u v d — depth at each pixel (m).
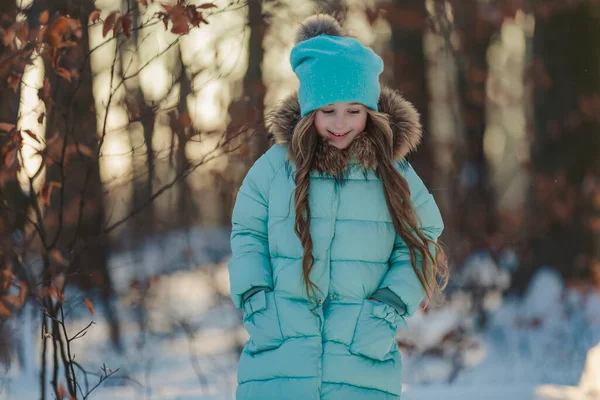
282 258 4.46
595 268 13.68
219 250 16.06
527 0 14.08
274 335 4.35
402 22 13.27
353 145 4.46
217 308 13.06
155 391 8.73
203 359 10.69
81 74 6.11
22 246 7.18
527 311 12.23
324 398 4.28
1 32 6.16
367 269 4.42
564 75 14.51
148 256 15.28
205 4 5.77
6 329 8.16
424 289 4.48
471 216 13.85
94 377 9.45
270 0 9.05
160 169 11.62
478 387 7.72
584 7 14.38
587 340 11.12
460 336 10.49
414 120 4.59
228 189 12.77
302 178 4.39
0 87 6.71
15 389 8.07
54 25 5.68
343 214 4.43
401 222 4.43
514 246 13.77
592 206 14.10
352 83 4.42
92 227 10.55
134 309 12.17
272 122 4.66
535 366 9.95
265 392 4.29
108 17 5.60
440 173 14.22
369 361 4.36
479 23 13.87
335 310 4.38
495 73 16.19
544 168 14.49
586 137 14.38
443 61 14.98
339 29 4.77
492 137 17.20
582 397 7.35
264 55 11.60
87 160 7.11
